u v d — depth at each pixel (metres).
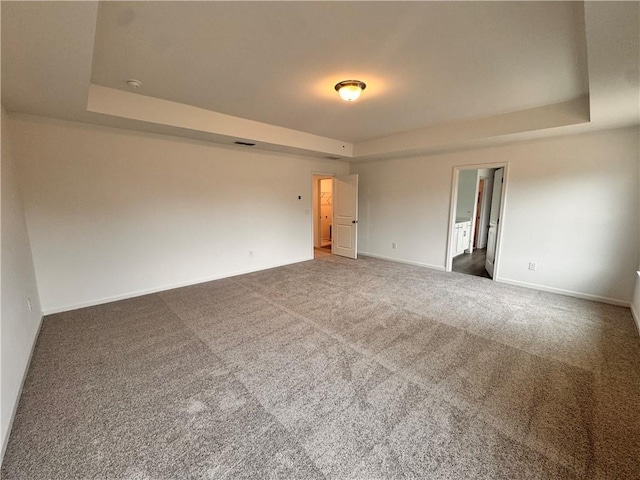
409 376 2.14
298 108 3.52
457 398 1.91
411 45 2.07
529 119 3.50
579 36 1.94
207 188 4.44
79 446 1.54
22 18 1.38
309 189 5.98
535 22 1.78
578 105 3.15
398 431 1.64
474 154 4.68
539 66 2.39
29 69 1.93
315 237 7.94
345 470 1.41
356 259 6.21
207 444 1.56
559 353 2.46
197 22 1.79
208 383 2.07
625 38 1.54
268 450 1.52
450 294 3.96
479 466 1.43
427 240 5.45
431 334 2.80
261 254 5.29
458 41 2.02
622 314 3.28
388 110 3.59
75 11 1.34
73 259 3.36
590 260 3.72
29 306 2.61
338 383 2.06
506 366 2.27
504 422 1.71
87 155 3.36
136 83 2.76
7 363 1.74
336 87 2.81
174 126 3.39
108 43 2.03
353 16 1.73
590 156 3.61
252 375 2.16
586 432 1.63
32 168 3.04
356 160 6.14
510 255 4.39
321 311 3.36
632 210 3.41
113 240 3.63
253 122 4.12
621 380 2.09
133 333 2.81
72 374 2.16
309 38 1.98
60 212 3.24
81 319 3.12
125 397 1.92
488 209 7.52
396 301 3.69
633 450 1.51
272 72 2.52
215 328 2.92
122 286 3.75
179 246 4.23
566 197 3.83
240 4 1.61
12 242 2.29
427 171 5.32
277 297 3.84
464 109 3.53
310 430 1.65
